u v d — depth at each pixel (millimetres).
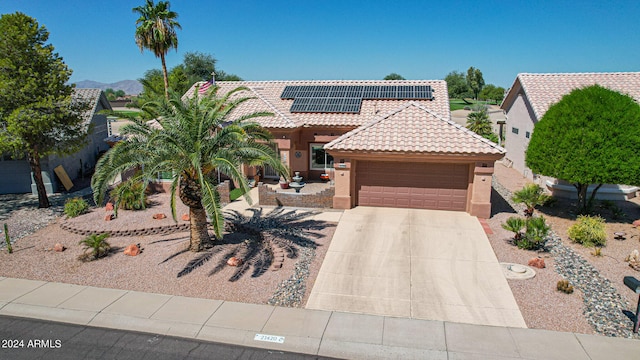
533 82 25719
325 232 16547
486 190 18062
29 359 9195
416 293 11836
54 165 24719
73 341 9875
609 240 15562
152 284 12547
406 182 19359
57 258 14695
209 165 14312
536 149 18172
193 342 9781
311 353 9336
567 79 25625
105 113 14141
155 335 10062
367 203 19969
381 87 27609
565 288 11586
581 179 16781
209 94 15852
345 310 10992
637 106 16844
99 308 11203
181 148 13656
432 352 9211
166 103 14477
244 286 12320
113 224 17562
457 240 15633
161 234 17109
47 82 19922
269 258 14336
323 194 19625
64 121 20438
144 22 31641
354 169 19562
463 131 18688
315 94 27312
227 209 19750
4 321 10734
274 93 28500
